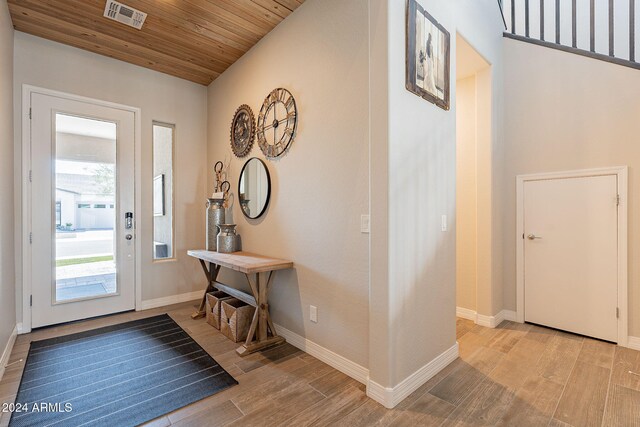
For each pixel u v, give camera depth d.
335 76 2.23
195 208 3.91
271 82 2.84
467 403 1.81
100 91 3.22
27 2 2.41
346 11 2.15
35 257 2.85
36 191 2.86
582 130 2.82
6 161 2.40
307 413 1.70
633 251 2.57
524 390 1.94
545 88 3.04
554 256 2.97
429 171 2.11
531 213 3.12
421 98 2.04
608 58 2.69
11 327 2.50
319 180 2.35
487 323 3.06
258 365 2.22
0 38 2.21
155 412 1.70
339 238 2.18
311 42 2.42
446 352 2.27
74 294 3.07
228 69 3.52
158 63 3.42
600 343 2.65
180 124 3.79
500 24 3.32
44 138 2.91
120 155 3.34
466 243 3.32
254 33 2.89
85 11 2.53
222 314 2.80
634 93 2.57
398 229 1.83
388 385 1.77
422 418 1.67
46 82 2.92
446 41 2.31
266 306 2.56
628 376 2.10
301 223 2.50
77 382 1.99
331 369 2.18
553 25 3.94
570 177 2.88
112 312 3.29
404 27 1.87
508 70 3.29
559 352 2.48
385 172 1.77
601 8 3.62
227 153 3.56
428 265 2.09
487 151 3.09
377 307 1.81
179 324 3.03
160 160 3.69
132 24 2.72
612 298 2.65
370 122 1.85
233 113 3.45
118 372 2.11
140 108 3.48
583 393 1.91
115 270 3.31
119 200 3.33
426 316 2.07
